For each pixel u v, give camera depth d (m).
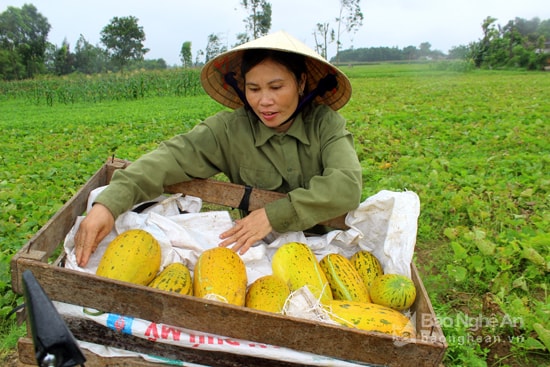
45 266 1.96
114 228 2.72
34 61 76.19
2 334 3.14
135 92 26.81
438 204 5.35
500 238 4.54
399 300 2.43
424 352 1.89
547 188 6.01
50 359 1.02
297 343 1.93
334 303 2.35
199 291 2.33
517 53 64.75
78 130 11.85
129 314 2.00
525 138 8.73
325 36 66.31
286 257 2.59
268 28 67.62
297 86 2.84
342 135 2.97
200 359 2.06
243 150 3.10
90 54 90.25
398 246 2.72
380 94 22.30
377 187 6.07
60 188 6.05
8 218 5.04
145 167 2.79
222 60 3.04
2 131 12.32
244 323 1.92
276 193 3.01
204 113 14.87
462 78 39.84
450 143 8.86
